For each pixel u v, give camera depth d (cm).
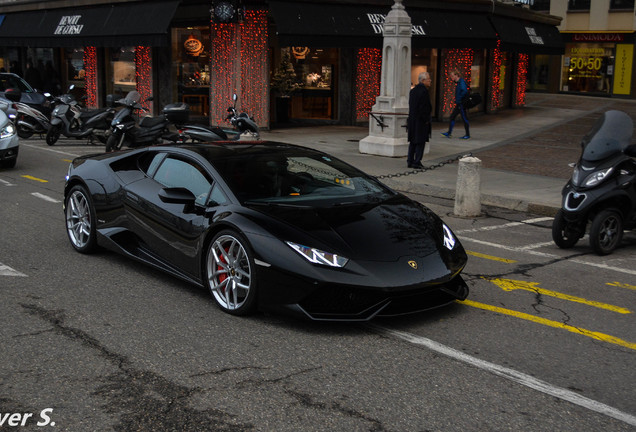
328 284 462
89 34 2198
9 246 712
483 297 580
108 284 589
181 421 352
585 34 3378
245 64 1944
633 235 849
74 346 450
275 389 391
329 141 1789
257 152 606
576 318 532
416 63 2319
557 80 3559
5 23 2689
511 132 2044
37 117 1761
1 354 436
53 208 917
